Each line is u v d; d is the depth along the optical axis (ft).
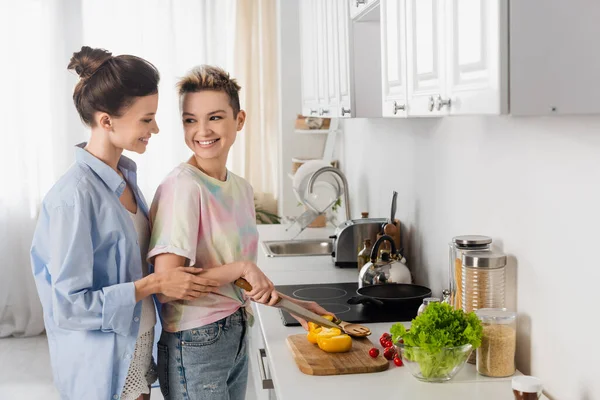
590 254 4.99
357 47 9.11
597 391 4.98
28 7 17.21
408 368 5.84
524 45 4.01
